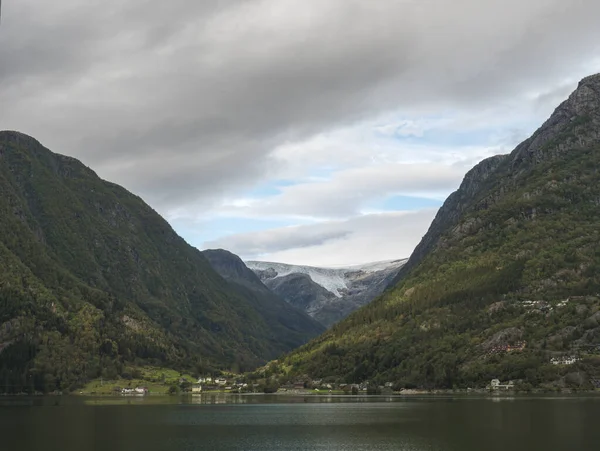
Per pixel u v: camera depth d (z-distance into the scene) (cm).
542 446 19125
